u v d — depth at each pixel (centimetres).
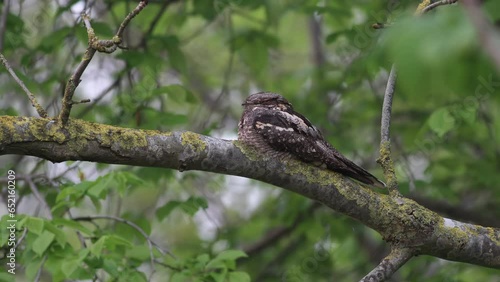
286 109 838
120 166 1070
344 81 1309
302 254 1345
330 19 1320
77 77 551
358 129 1397
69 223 788
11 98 1251
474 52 288
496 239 661
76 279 779
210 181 1281
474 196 1374
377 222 650
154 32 1286
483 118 1116
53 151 561
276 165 630
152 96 1066
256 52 1234
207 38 1767
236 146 621
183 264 864
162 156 595
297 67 1809
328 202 647
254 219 1382
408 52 294
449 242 651
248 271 1359
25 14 1317
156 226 1561
